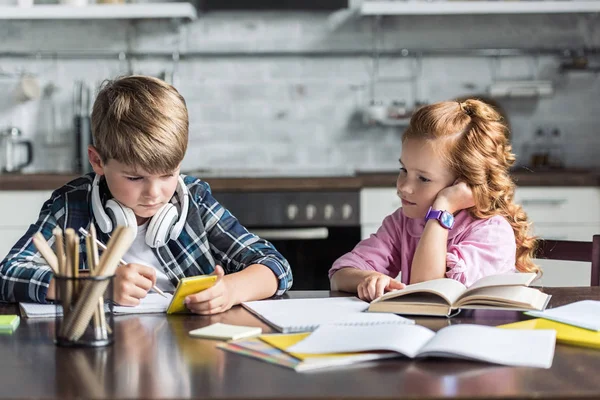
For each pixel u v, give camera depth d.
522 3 3.64
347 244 3.30
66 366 0.96
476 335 1.03
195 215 1.67
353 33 3.92
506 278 1.34
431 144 1.62
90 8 3.62
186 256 1.64
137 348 1.05
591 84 3.93
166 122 1.41
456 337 1.02
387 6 3.63
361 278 1.50
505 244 1.62
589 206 3.32
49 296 1.35
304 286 3.30
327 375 0.91
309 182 3.29
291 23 3.91
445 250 1.58
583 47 3.92
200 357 1.00
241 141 3.93
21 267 1.40
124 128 1.38
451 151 1.62
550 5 3.64
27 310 1.30
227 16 3.90
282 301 1.39
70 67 3.89
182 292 1.27
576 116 3.93
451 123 1.63
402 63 3.92
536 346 1.00
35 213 3.27
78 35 3.89
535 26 3.92
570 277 3.30
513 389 0.85
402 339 1.00
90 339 1.05
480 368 0.93
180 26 3.90
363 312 1.26
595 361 0.98
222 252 1.67
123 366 0.95
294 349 1.00
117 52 3.89
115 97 1.42
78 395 0.83
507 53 3.89
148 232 1.55
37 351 1.04
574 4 3.64
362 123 3.94
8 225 3.26
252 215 3.28
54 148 3.89
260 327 1.19
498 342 1.01
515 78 3.93
